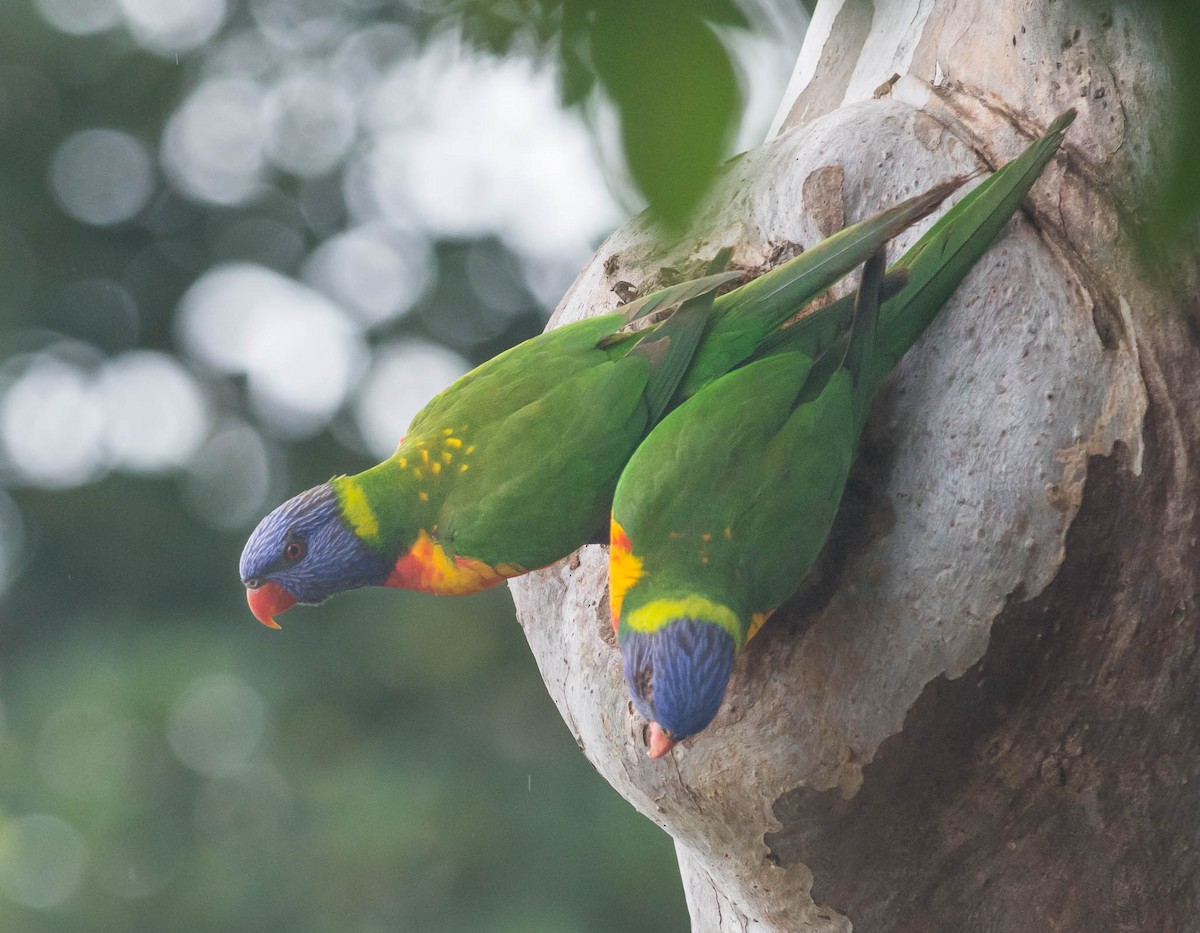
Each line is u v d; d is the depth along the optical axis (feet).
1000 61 19.99
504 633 50.21
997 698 18.17
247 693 47.98
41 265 50.55
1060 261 18.28
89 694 47.26
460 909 45.47
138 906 45.06
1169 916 19.01
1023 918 19.19
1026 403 17.81
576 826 47.26
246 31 48.57
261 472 51.72
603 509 20.66
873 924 19.66
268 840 46.16
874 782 18.74
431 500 21.76
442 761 48.24
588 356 21.18
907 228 19.58
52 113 49.34
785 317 19.31
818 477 17.92
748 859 19.83
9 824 45.62
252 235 51.11
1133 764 18.45
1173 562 17.67
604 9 9.20
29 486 51.13
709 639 17.87
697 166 9.02
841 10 23.24
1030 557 17.67
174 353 52.01
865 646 18.51
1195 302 17.79
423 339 51.44
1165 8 9.69
